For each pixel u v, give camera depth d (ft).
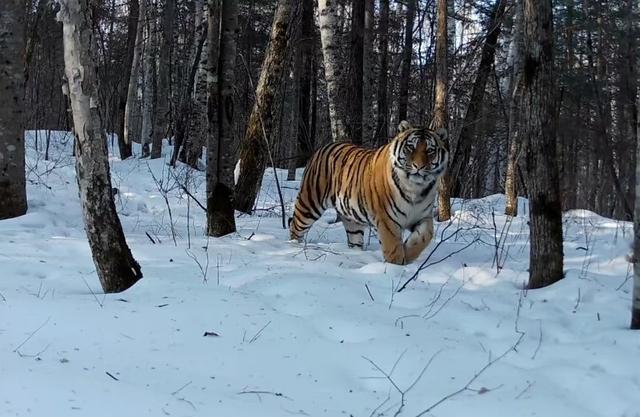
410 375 13.29
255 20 86.58
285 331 15.06
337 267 22.17
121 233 18.40
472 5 60.18
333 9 35.78
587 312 17.92
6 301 15.66
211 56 27.35
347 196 26.58
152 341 13.99
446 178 38.04
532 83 19.58
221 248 24.80
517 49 41.52
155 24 70.90
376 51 74.43
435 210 40.91
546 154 19.95
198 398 11.14
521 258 26.14
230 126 28.30
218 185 28.45
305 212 28.55
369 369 13.50
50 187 37.11
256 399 11.59
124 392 10.75
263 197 46.96
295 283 18.95
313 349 14.19
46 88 85.05
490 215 40.42
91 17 17.20
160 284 18.33
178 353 13.43
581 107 73.00
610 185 71.72
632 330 15.87
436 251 27.35
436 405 11.91
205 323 15.25
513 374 13.32
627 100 45.93
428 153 23.45
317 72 93.61
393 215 24.22
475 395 12.38
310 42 69.36
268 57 34.94
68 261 21.84
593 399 12.52
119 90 85.51
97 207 17.84
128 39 78.74
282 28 34.32
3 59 30.12
